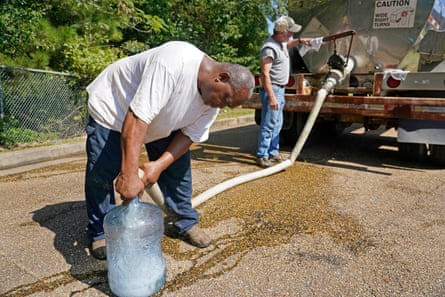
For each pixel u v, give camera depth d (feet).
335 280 6.44
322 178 12.48
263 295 6.01
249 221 8.83
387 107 12.84
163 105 5.38
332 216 9.16
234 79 5.40
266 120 13.41
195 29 31.89
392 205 9.95
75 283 6.29
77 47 19.38
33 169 13.69
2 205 9.83
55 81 17.70
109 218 5.88
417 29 13.80
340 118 15.43
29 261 6.95
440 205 9.96
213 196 10.42
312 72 16.60
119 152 6.56
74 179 12.31
